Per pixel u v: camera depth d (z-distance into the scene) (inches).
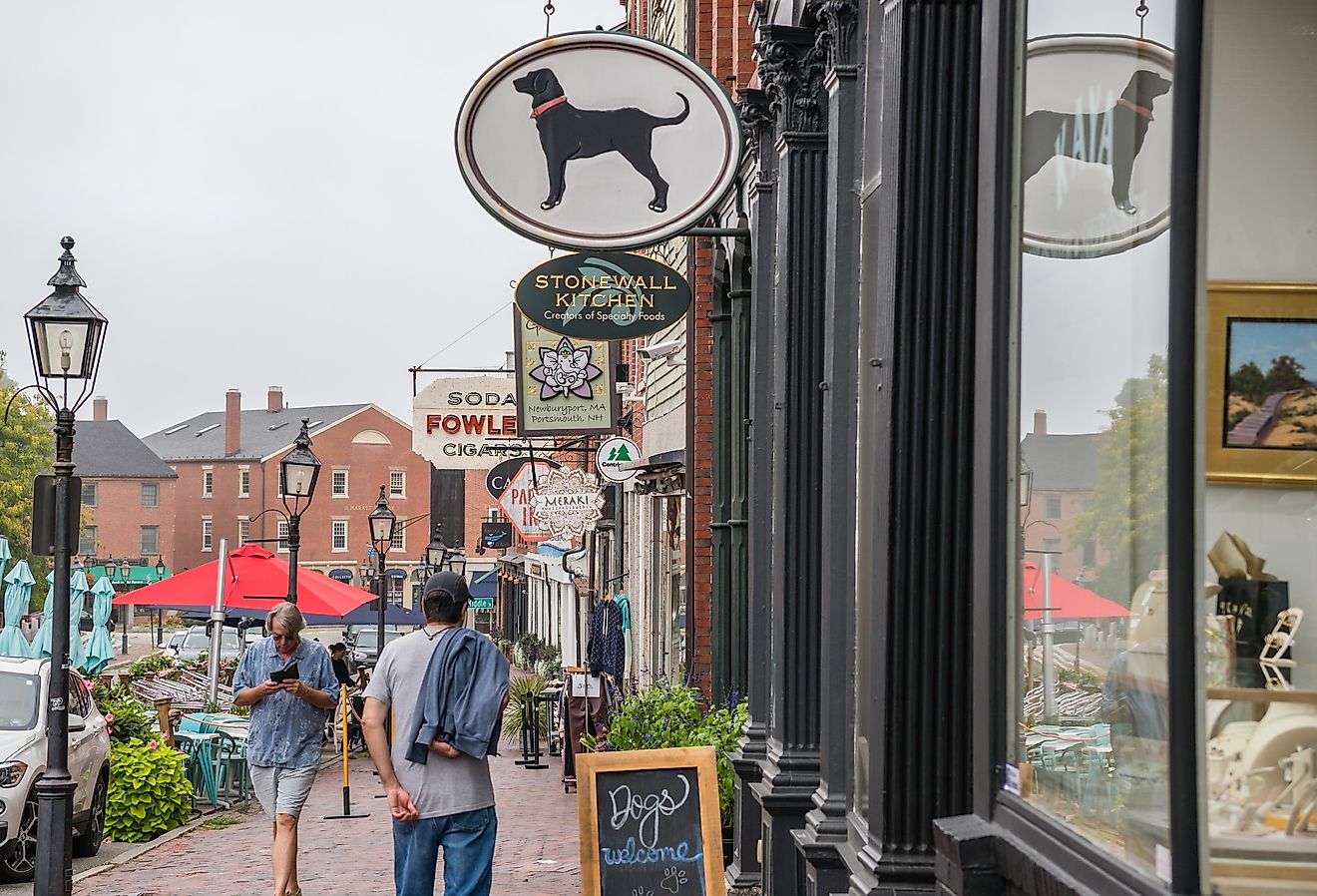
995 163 183.0
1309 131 154.7
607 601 754.8
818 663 343.9
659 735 486.9
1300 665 143.3
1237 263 153.4
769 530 400.5
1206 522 143.9
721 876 285.6
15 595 727.1
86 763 564.4
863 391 245.4
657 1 853.8
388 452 4325.8
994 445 181.0
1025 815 167.0
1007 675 177.8
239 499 4766.2
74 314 442.3
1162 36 138.9
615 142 392.5
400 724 302.2
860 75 271.0
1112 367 149.3
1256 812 130.8
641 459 766.5
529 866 477.1
